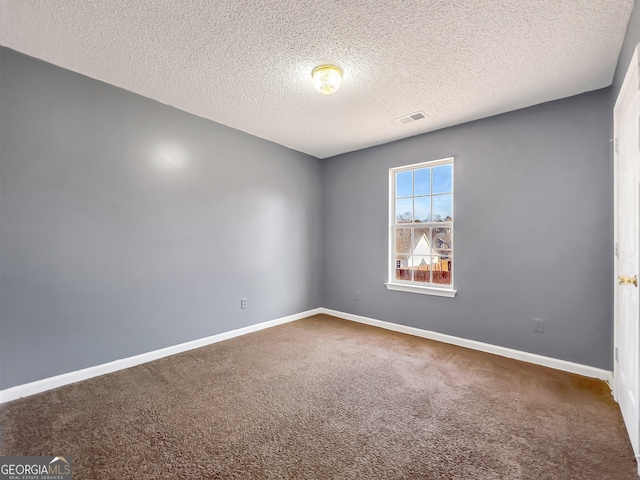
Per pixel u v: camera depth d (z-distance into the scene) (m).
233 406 1.89
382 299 3.66
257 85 2.33
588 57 1.92
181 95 2.51
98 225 2.31
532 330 2.58
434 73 2.13
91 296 2.29
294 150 3.96
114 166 2.39
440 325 3.15
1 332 1.92
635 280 1.46
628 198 1.69
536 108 2.58
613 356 2.08
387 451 1.49
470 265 2.94
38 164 2.04
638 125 1.42
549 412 1.82
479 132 2.90
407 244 3.53
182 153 2.82
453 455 1.46
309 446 1.52
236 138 3.27
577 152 2.38
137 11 1.55
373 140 3.56
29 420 1.73
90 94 2.26
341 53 1.92
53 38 1.79
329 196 4.29
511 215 2.70
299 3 1.50
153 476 1.33
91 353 2.29
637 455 1.36
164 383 2.19
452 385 2.17
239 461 1.42
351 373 2.36
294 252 3.96
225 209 3.18
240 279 3.33
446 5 1.51
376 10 1.55
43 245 2.07
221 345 3.00
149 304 2.61
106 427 1.67
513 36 1.74
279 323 3.75
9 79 1.93
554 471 1.36
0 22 1.64
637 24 1.43
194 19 1.62
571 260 2.40
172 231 2.76
